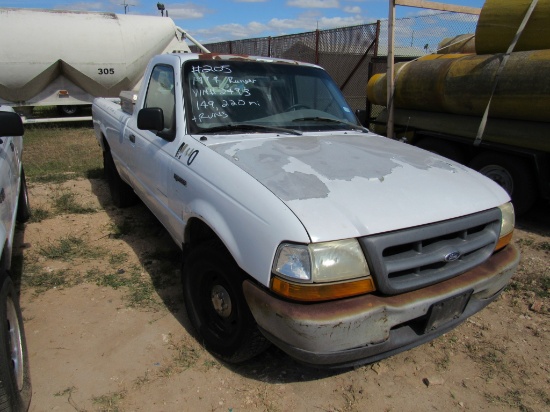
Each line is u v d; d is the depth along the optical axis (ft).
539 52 16.81
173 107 11.07
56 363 9.07
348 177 8.22
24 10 36.47
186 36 43.01
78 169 24.94
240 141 9.96
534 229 17.61
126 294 11.76
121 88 40.63
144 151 12.26
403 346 7.60
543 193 17.44
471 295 8.20
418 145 22.89
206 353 9.49
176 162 10.21
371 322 6.99
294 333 6.84
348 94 37.04
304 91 12.48
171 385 8.58
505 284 9.07
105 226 16.51
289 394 8.48
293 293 6.77
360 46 35.14
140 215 17.71
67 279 12.49
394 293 7.18
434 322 7.72
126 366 9.04
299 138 10.56
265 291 7.22
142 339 9.91
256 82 11.83
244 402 8.23
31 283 12.15
